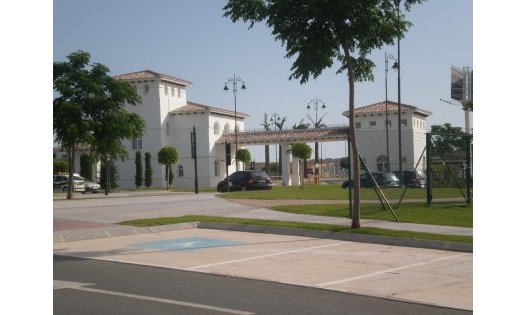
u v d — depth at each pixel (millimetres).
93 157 40406
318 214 19281
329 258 11859
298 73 14867
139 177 62375
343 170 82500
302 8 14375
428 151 21000
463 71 68188
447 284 9281
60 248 13312
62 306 7621
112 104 36469
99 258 11836
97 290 8664
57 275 9922
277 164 90500
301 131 60938
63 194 46125
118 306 7648
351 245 13789
